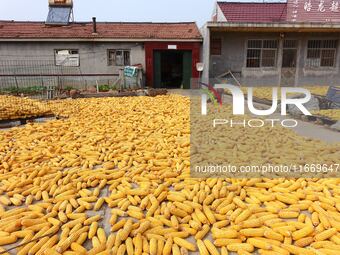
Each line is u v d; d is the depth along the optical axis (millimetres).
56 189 3152
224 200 2896
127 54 15648
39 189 3154
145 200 2873
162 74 17125
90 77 15508
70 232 2434
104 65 15578
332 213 2674
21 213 2688
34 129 5715
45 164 3887
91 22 17734
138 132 5562
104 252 2176
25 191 3113
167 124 6129
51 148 4477
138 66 15062
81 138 5074
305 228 2428
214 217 2631
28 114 6977
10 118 6746
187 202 2838
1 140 5023
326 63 15750
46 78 15180
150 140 4879
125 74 14898
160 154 4145
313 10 17938
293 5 18047
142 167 3695
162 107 8500
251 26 14016
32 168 3689
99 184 3330
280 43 15320
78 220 2602
